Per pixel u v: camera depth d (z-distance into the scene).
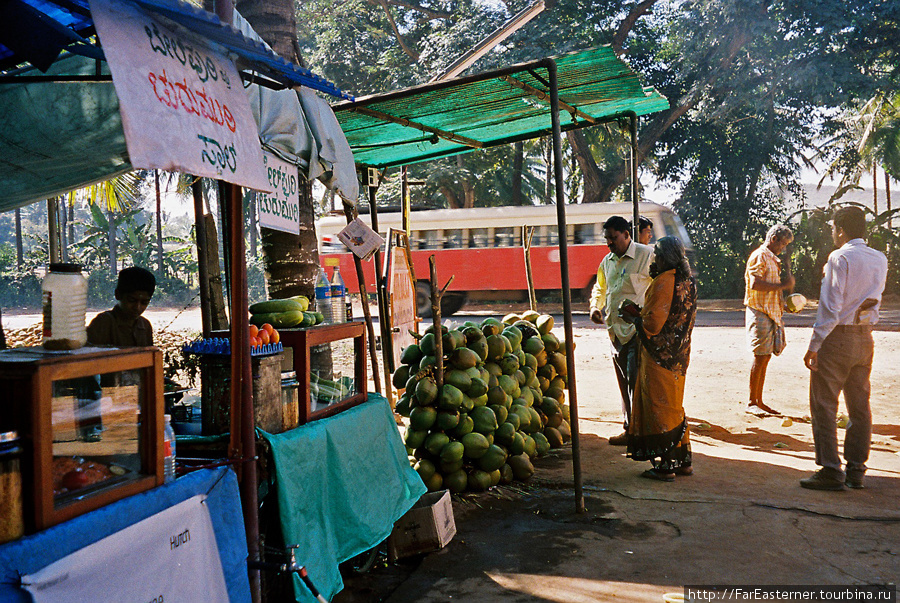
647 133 22.75
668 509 4.53
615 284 6.07
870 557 3.71
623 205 19.19
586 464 5.66
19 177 4.30
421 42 23.52
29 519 1.74
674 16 22.91
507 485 5.11
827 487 4.83
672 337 5.02
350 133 5.89
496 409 5.15
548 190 27.83
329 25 24.83
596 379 9.85
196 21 2.26
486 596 3.37
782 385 8.91
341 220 21.34
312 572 2.91
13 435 1.71
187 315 25.03
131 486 2.05
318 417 3.30
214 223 4.60
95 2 1.98
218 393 2.90
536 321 6.59
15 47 2.25
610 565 3.70
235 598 2.48
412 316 8.58
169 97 2.18
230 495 2.52
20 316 28.02
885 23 20.34
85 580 1.81
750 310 7.25
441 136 6.20
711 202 26.05
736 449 6.03
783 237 7.09
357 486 3.41
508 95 5.28
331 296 4.06
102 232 34.69
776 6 20.48
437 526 3.93
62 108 3.88
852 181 27.39
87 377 1.94
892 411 7.21
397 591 3.45
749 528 4.16
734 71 21.38
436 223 20.83
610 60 4.65
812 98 21.50
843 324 4.71
